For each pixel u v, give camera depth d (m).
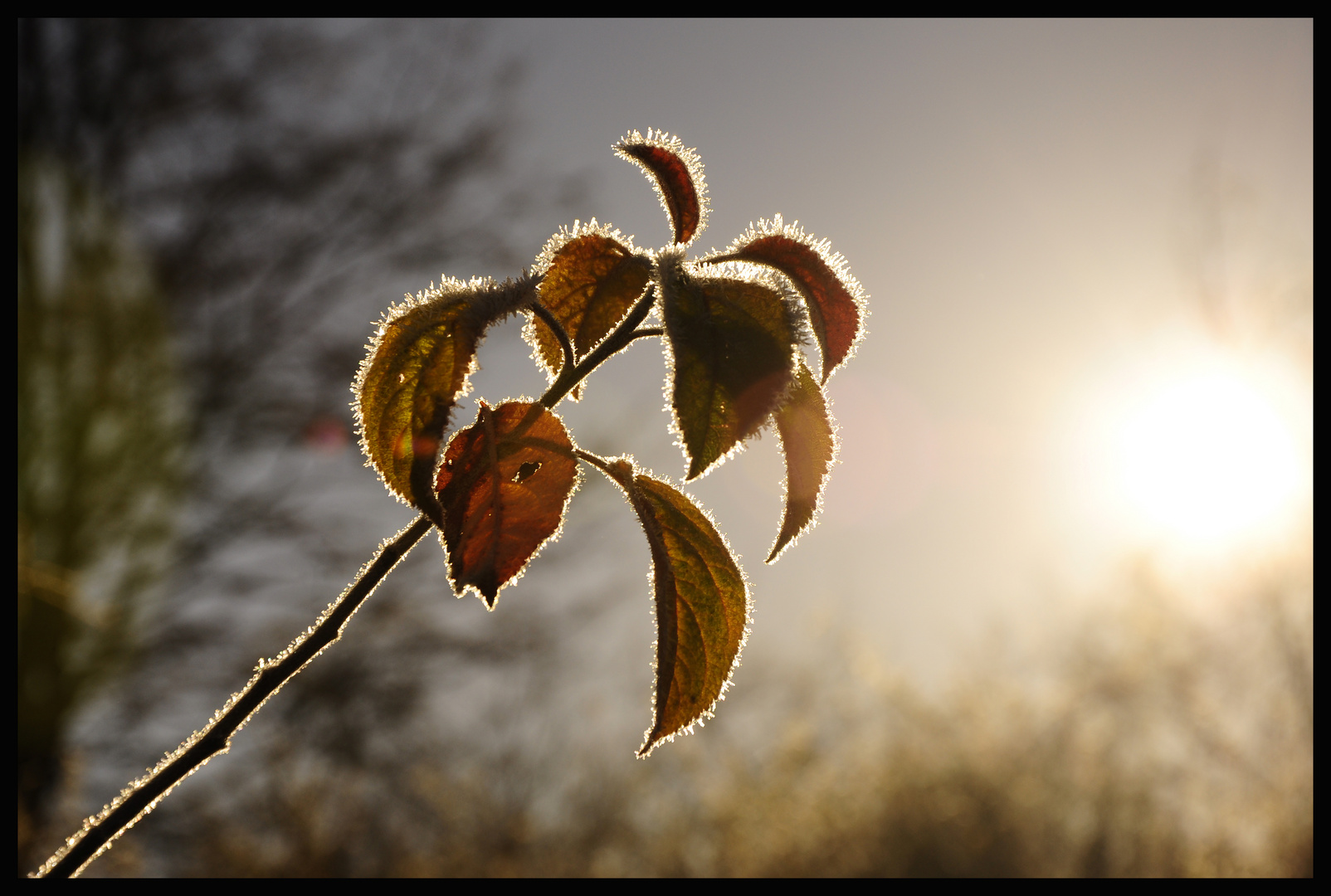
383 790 9.41
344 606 0.83
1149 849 8.91
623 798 10.16
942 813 9.28
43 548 7.87
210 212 10.15
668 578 0.84
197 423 9.65
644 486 0.87
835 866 9.15
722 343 0.76
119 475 8.79
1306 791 7.77
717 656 0.87
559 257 0.97
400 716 9.77
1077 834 9.23
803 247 0.88
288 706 9.33
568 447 0.87
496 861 9.45
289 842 8.63
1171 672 8.46
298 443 10.08
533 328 0.97
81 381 8.74
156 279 9.71
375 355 0.80
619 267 0.97
